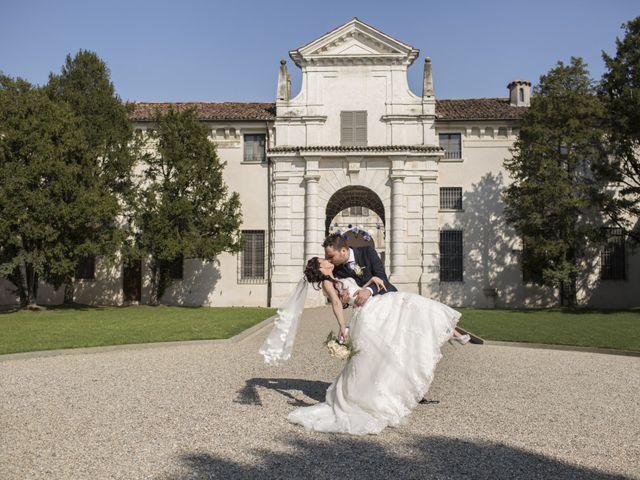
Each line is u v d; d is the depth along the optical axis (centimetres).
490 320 2009
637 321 1994
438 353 595
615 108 2494
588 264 2941
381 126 2873
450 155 3022
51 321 1845
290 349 648
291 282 2802
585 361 1116
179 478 428
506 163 2867
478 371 966
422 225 2805
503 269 2948
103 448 502
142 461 467
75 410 649
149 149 2950
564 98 2652
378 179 2831
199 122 2706
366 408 582
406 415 594
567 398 748
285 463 463
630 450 511
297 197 2844
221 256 2953
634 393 793
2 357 1055
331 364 1034
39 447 505
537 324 1859
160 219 2489
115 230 2433
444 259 2970
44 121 2238
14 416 620
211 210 2622
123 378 864
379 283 639
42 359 1076
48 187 2203
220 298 2928
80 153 2339
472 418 625
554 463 471
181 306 2788
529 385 841
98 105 2620
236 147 2980
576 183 2581
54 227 2219
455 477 434
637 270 2923
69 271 2348
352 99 2888
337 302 618
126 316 2089
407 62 2888
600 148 2559
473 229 2970
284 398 722
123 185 2633
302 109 2889
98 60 2703
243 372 932
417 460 474
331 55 2883
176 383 824
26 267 2395
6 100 2212
